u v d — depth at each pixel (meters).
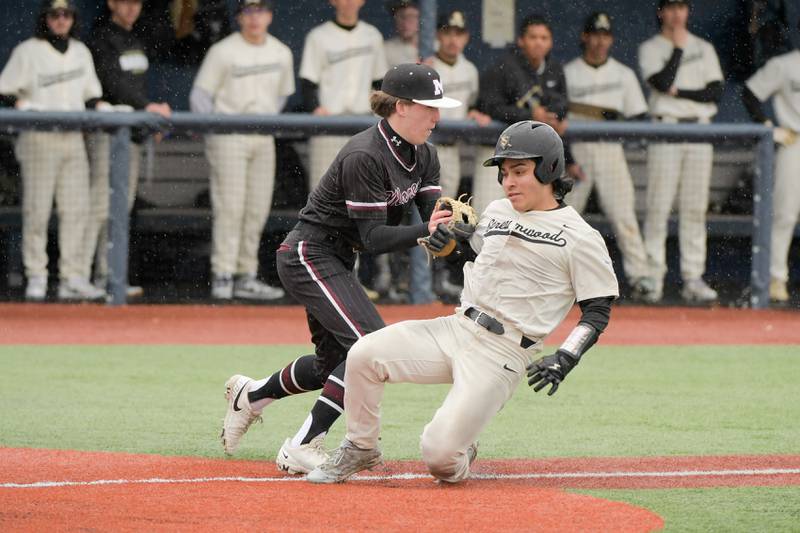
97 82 38.19
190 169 39.03
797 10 42.34
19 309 37.53
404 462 17.83
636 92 41.12
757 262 41.09
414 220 34.22
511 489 15.70
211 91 38.62
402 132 16.45
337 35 39.09
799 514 14.38
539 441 19.88
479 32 47.50
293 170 38.88
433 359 15.77
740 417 22.45
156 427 20.88
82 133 37.47
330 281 16.92
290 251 17.12
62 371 27.56
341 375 16.42
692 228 40.50
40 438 19.69
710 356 31.45
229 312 38.53
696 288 40.84
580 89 40.56
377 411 15.88
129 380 26.39
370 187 16.33
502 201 16.27
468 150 38.72
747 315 40.09
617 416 22.47
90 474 16.52
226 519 13.63
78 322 36.16
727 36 46.44
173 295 39.56
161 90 44.59
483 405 15.43
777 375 28.22
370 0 46.06
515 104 38.28
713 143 40.25
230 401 17.92
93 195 38.00
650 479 16.61
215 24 44.56
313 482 15.91
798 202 41.47
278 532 13.04
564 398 24.58
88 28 44.03
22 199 37.84
